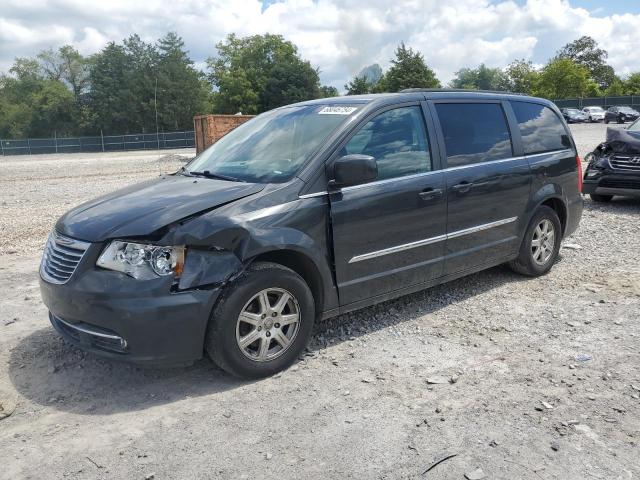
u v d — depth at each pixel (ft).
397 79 189.67
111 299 10.94
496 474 9.00
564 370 12.51
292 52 242.58
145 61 228.22
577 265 20.61
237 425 10.63
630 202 34.14
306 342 13.01
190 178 14.56
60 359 13.66
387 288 14.58
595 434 10.03
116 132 230.27
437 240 15.40
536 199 18.28
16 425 10.83
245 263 11.84
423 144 15.35
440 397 11.49
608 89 270.46
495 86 293.02
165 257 11.18
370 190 13.82
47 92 251.80
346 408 11.14
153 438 10.28
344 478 9.02
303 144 13.97
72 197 44.37
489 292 17.84
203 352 11.74
